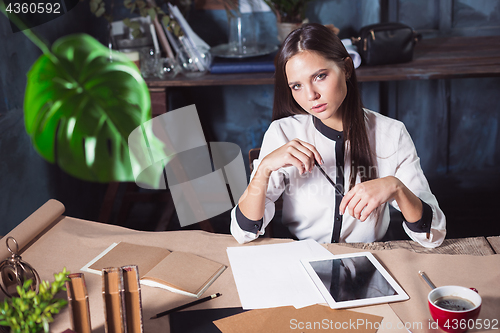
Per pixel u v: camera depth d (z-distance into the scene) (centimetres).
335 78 111
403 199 112
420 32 262
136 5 231
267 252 114
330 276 102
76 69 234
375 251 112
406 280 100
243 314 92
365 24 257
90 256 113
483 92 266
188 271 105
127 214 265
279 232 256
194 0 258
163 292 100
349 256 109
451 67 215
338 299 94
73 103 231
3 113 182
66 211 233
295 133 139
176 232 125
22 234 115
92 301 96
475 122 273
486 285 97
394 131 138
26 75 198
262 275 104
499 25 257
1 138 178
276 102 134
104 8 235
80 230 125
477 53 231
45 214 125
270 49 247
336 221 137
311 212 138
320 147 137
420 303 93
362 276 101
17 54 191
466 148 279
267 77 221
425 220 114
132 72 233
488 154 279
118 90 238
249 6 243
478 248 112
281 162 116
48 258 112
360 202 110
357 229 139
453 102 269
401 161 138
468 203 270
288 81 115
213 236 123
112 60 235
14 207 187
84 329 82
